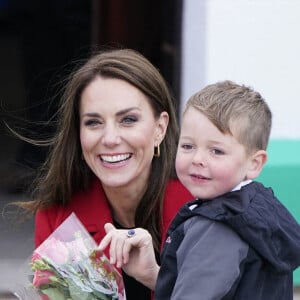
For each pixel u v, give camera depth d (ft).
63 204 29.78
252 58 50.06
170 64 60.03
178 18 51.19
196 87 50.14
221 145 23.06
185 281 22.13
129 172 28.43
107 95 27.89
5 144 76.59
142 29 66.08
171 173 30.12
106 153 28.09
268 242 22.77
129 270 25.99
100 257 26.03
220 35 49.83
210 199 23.56
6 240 58.03
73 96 28.48
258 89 50.29
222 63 50.11
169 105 29.45
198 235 22.76
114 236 25.54
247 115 23.26
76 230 26.76
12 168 69.31
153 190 29.94
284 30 49.88
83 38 85.76
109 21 66.85
